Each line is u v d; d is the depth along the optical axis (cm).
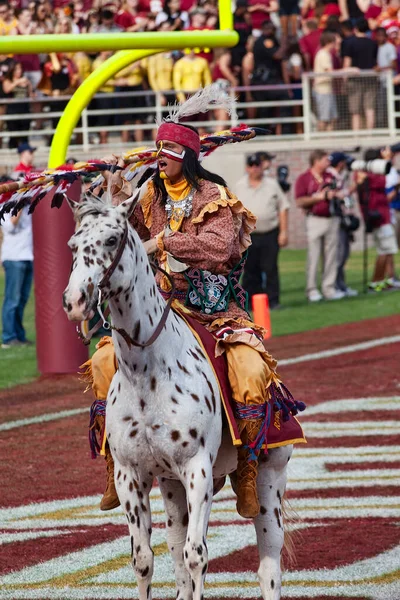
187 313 1500
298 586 1694
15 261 4169
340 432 2830
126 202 1327
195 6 6156
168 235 1432
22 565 1820
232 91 6469
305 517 2084
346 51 7188
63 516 2130
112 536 1989
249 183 4947
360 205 5688
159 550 1928
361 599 1631
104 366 1505
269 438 1478
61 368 3566
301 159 7500
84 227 1305
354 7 7350
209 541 1945
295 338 4356
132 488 1415
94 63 6706
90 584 1719
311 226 5288
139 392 1383
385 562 1803
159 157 1471
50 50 2338
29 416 3038
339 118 7312
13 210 1514
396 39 7300
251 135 1680
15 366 3775
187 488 1383
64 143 3134
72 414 3062
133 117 7006
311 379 3550
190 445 1383
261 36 6988
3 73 6775
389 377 3569
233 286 1539
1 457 2605
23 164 4200
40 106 6938
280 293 5641
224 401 1443
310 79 7200
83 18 6066
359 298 5456
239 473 1469
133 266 1341
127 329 1362
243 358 1460
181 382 1395
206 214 1459
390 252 5700
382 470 2438
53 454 2633
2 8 6025
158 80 6744
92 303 1278
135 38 2442
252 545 1920
